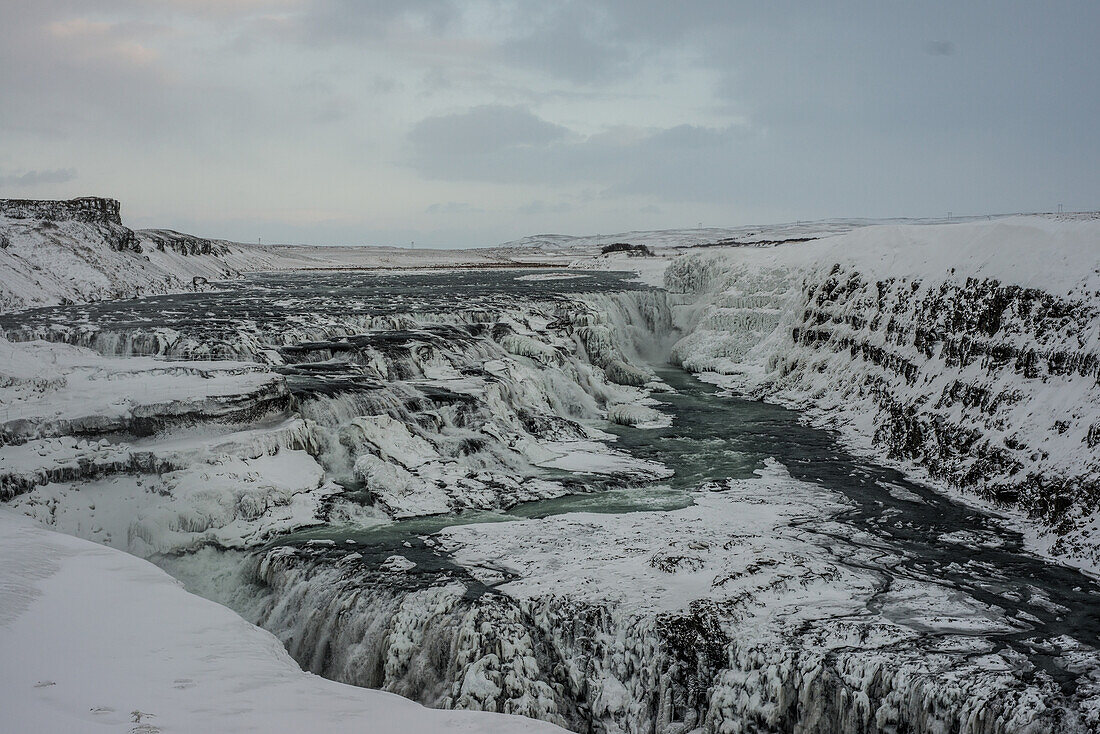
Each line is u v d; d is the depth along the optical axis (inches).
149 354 1560.0
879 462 1325.0
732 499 1120.2
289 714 492.1
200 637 607.8
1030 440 1116.5
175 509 962.7
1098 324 1117.1
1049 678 636.1
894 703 634.8
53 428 1012.5
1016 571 884.0
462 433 1275.8
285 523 984.9
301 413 1193.4
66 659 528.1
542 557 886.4
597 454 1346.0
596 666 732.0
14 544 765.3
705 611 732.7
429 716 517.0
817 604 771.4
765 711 665.0
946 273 1525.6
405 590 804.0
